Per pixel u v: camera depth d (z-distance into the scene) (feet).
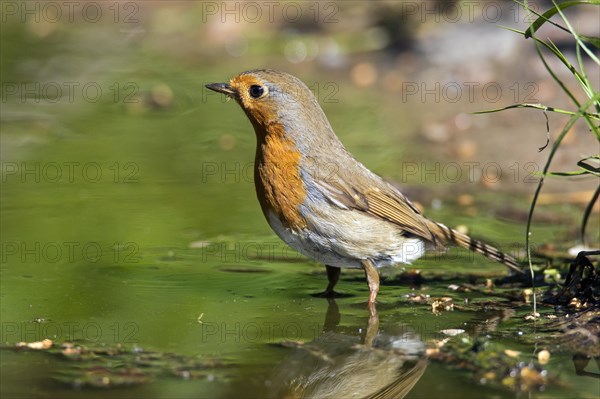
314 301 35.50
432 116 60.39
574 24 62.90
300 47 73.31
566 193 48.34
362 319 33.22
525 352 29.09
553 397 26.05
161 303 35.04
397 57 69.77
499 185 49.96
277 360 29.37
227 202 48.14
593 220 44.04
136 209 46.80
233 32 77.00
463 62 66.69
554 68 61.93
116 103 64.28
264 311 34.22
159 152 55.88
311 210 34.99
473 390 26.71
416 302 35.01
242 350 30.25
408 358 29.25
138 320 33.14
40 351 30.17
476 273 38.34
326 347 30.35
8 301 35.17
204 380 27.81
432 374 27.94
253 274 38.75
